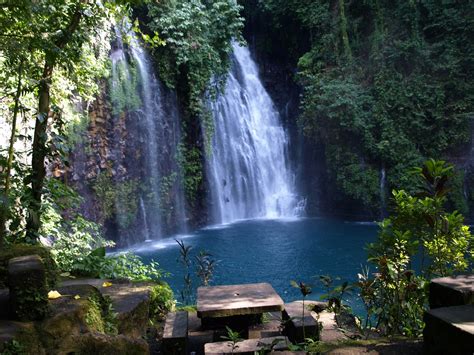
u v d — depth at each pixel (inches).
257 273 398.3
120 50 556.4
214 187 696.4
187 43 597.3
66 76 277.0
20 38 178.5
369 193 667.4
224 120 728.3
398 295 130.6
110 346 112.1
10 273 105.5
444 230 135.4
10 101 277.0
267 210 773.9
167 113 626.8
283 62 864.3
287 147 823.7
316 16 751.1
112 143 541.6
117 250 538.3
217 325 181.6
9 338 95.4
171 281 378.3
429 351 86.5
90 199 514.0
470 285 96.0
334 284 353.1
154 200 597.0
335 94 676.1
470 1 649.6
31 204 206.5
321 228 619.5
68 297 121.2
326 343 108.2
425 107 655.1
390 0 707.4
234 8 661.3
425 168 139.7
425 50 666.8
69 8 198.8
